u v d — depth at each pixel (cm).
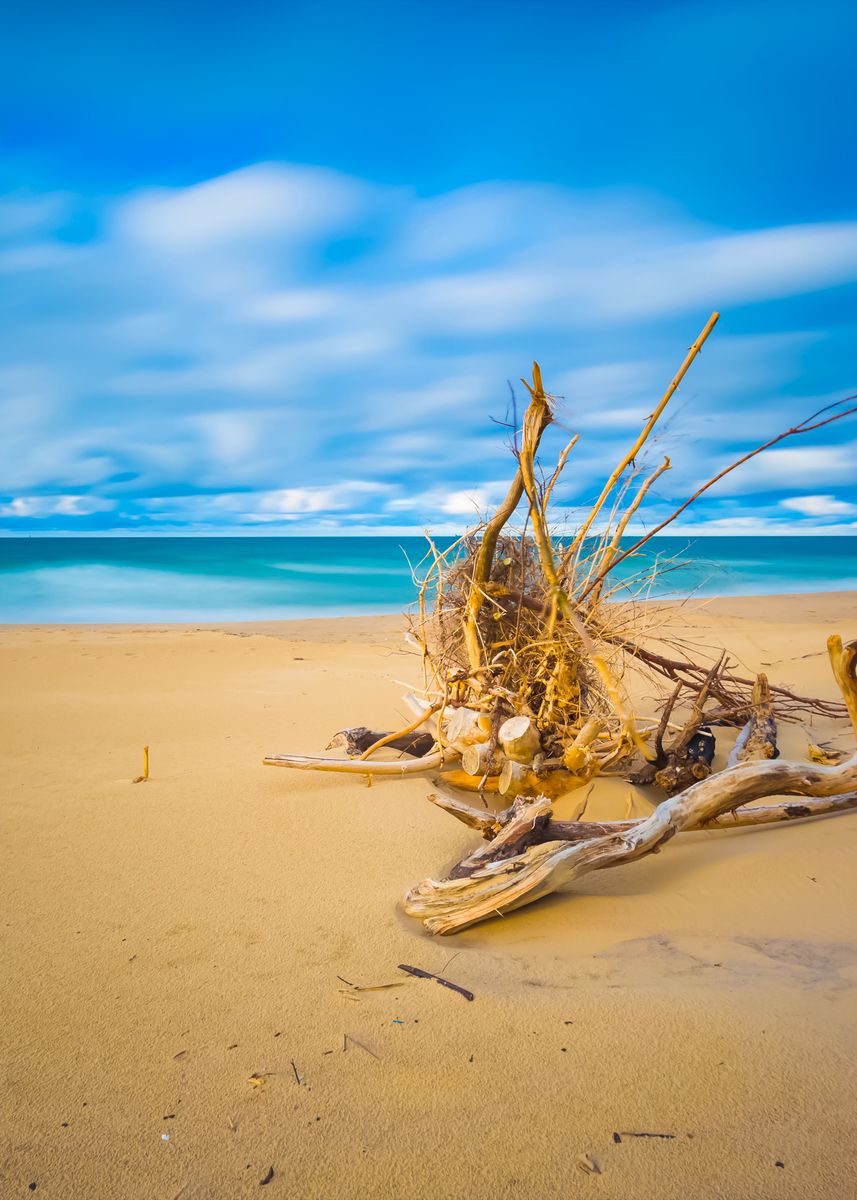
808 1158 185
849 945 284
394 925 306
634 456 435
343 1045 229
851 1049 222
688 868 353
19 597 2338
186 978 266
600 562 469
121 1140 193
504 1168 184
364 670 908
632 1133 195
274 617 1894
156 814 425
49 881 343
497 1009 246
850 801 405
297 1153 189
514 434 379
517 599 484
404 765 490
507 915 313
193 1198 177
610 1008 244
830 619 1447
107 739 586
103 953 283
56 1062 222
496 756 454
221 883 343
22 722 637
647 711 659
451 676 493
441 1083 213
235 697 741
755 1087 209
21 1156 188
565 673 456
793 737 573
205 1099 207
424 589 513
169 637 1248
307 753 546
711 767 498
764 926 301
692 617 1461
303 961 278
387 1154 189
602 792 445
